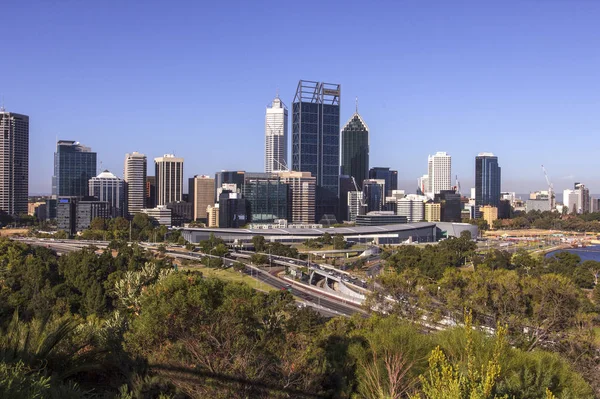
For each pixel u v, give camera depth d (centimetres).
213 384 3438
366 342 4775
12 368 2627
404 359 3669
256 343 3878
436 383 2705
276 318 4847
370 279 8256
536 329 6131
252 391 3494
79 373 3788
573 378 3656
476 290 6688
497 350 3139
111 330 4556
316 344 5081
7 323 3672
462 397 2647
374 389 3709
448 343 3747
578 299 6366
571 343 5662
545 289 6228
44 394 2512
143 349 3997
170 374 3522
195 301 4009
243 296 4431
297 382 3709
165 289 4253
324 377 3872
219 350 3691
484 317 6412
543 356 3719
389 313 7106
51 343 3534
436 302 7294
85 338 4250
